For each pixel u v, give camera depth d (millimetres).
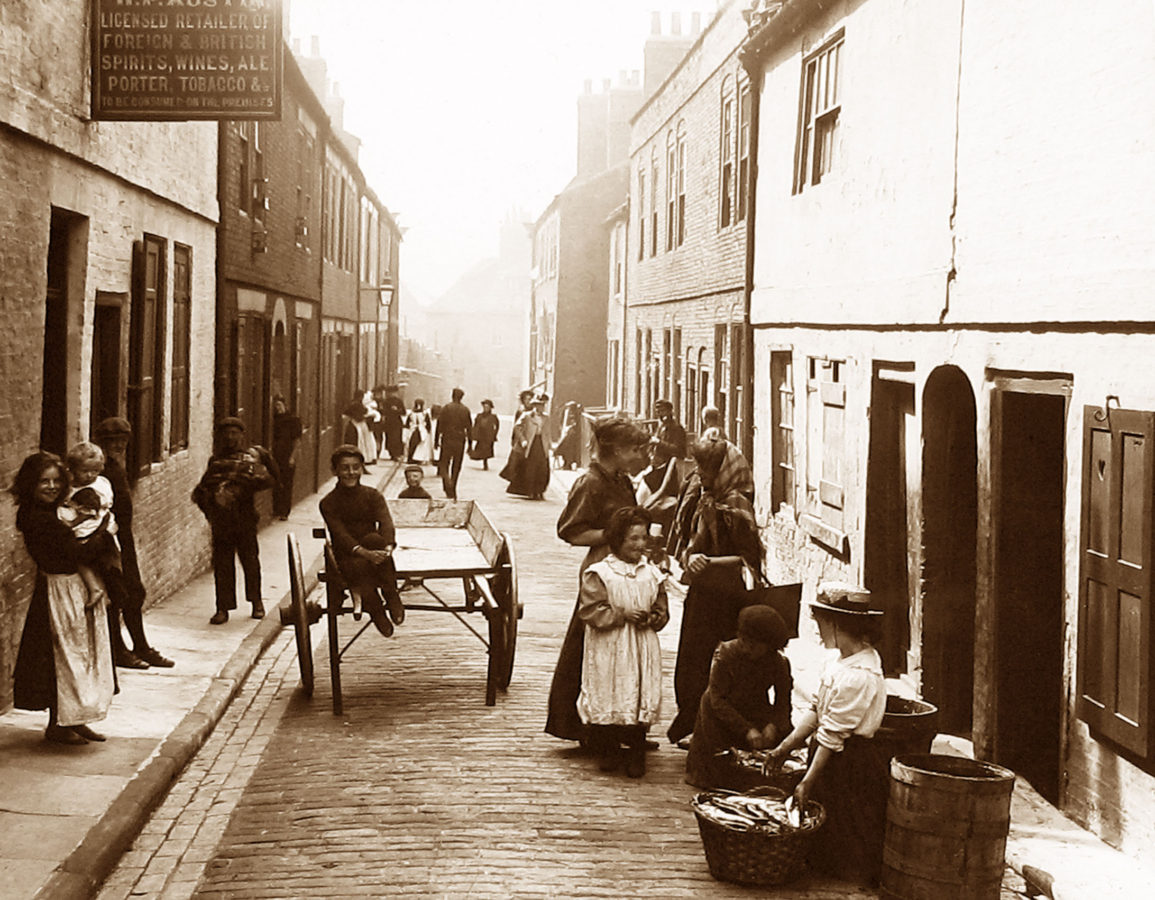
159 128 12180
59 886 5801
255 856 6551
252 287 18281
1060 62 7762
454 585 15273
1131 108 6906
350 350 35625
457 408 25812
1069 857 6707
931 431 10070
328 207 28641
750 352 16766
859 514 11531
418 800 7426
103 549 8000
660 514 15078
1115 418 6855
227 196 15938
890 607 11273
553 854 6645
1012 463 8570
